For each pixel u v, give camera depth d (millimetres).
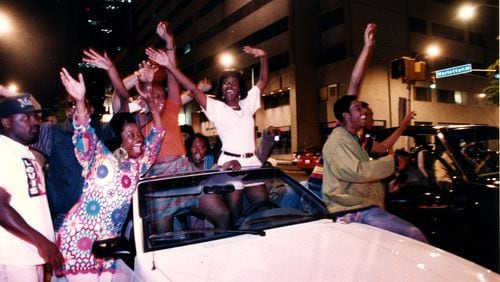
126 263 2486
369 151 3941
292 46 28234
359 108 3236
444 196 3973
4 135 2625
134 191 2783
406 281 1916
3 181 2457
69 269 2836
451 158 4168
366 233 2562
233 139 3592
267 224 2783
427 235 4055
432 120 31297
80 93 2775
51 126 3115
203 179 3080
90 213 2873
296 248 2320
